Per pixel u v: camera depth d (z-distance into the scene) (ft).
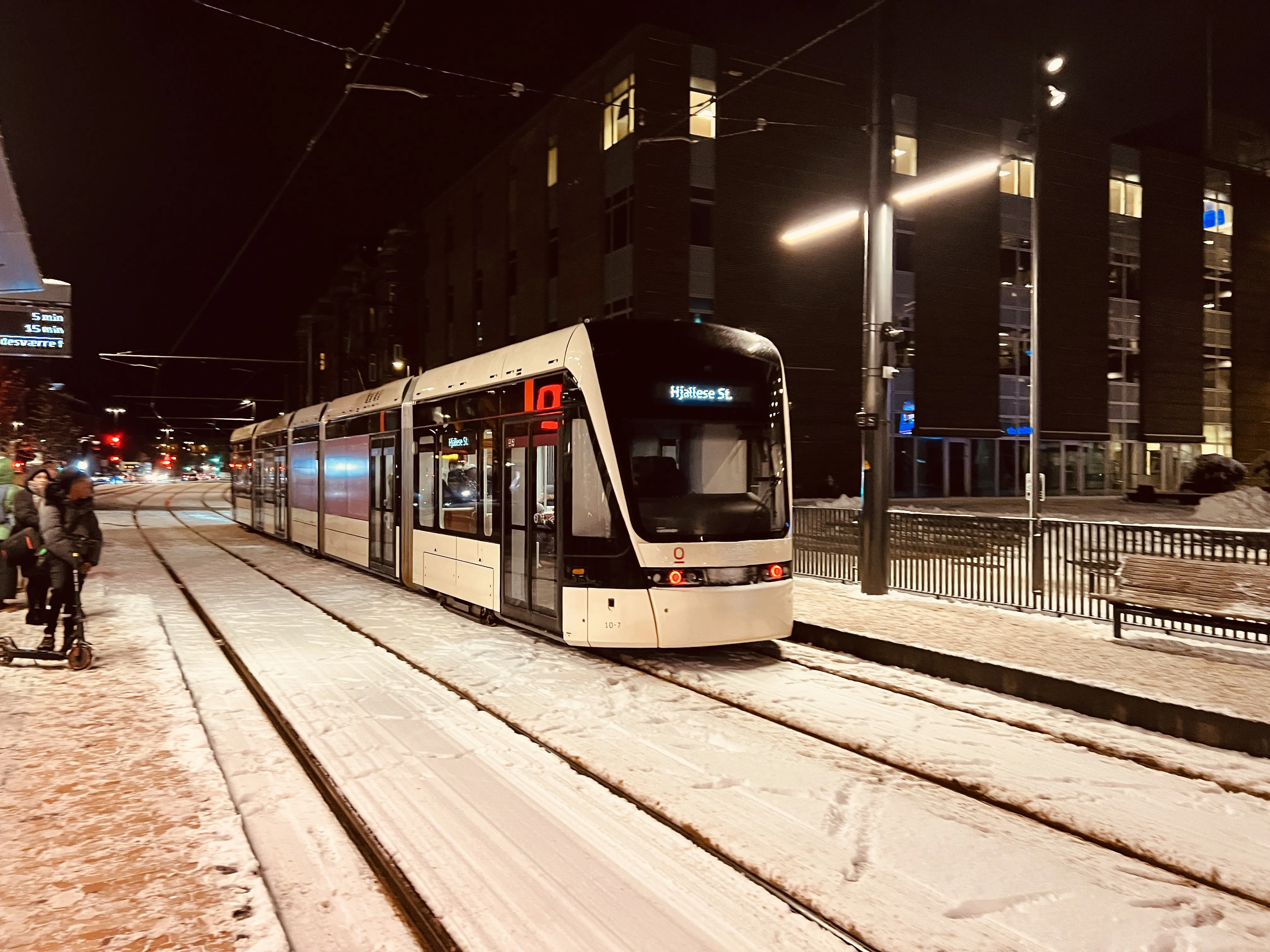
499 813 15.40
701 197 98.02
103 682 23.49
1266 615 24.85
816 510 45.52
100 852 13.01
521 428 30.96
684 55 96.22
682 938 11.29
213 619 35.58
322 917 11.64
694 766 18.12
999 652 25.99
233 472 100.83
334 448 55.26
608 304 100.78
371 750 18.79
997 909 12.30
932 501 112.06
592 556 26.94
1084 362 128.06
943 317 116.88
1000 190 120.98
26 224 28.40
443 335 146.72
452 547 36.50
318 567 54.90
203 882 12.10
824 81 105.40
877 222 39.04
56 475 34.68
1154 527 29.78
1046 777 17.57
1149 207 133.08
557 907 12.05
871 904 12.36
